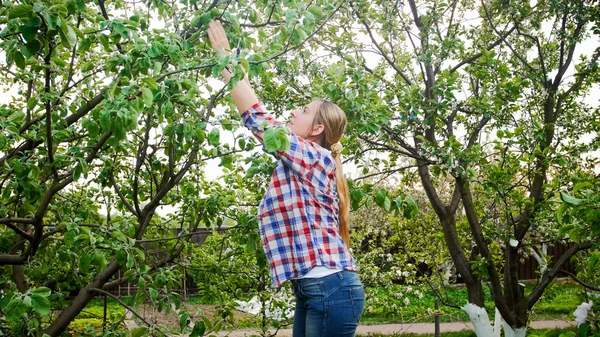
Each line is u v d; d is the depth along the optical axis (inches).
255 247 151.5
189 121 118.1
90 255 115.5
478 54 278.1
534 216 261.3
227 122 111.3
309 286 83.0
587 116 282.0
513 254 286.4
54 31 87.6
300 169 84.6
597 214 118.5
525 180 275.9
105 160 150.6
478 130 288.8
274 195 85.8
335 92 154.9
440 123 288.0
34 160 134.2
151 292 126.8
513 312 289.4
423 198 461.7
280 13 127.6
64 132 128.3
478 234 280.1
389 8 247.8
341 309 82.7
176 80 103.9
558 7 258.4
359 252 322.7
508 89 229.0
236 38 111.7
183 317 127.4
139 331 118.4
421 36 254.5
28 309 103.1
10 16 83.4
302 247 83.7
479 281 294.5
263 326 232.8
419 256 337.7
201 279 210.7
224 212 172.7
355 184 139.7
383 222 388.5
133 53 100.0
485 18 291.1
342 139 174.9
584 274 265.6
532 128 245.0
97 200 187.0
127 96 92.7
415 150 230.8
